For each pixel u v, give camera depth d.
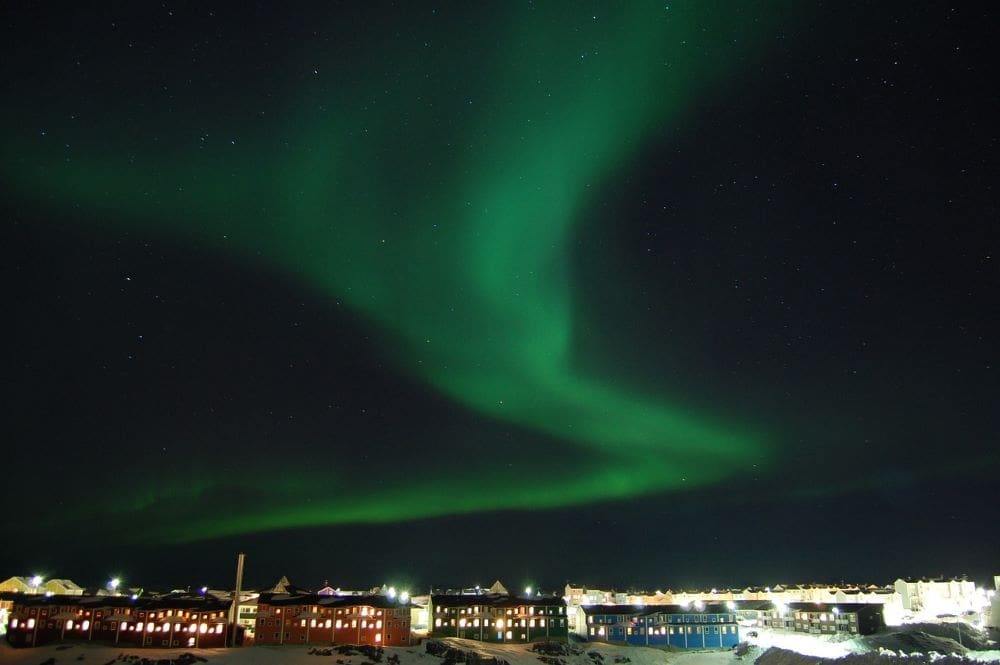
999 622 155.62
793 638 145.38
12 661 103.31
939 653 125.81
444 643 126.38
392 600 130.12
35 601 116.81
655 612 148.75
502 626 137.88
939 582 195.12
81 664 101.75
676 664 133.00
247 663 105.81
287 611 121.31
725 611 149.38
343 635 121.31
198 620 116.44
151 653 107.69
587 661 129.38
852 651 127.44
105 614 115.19
